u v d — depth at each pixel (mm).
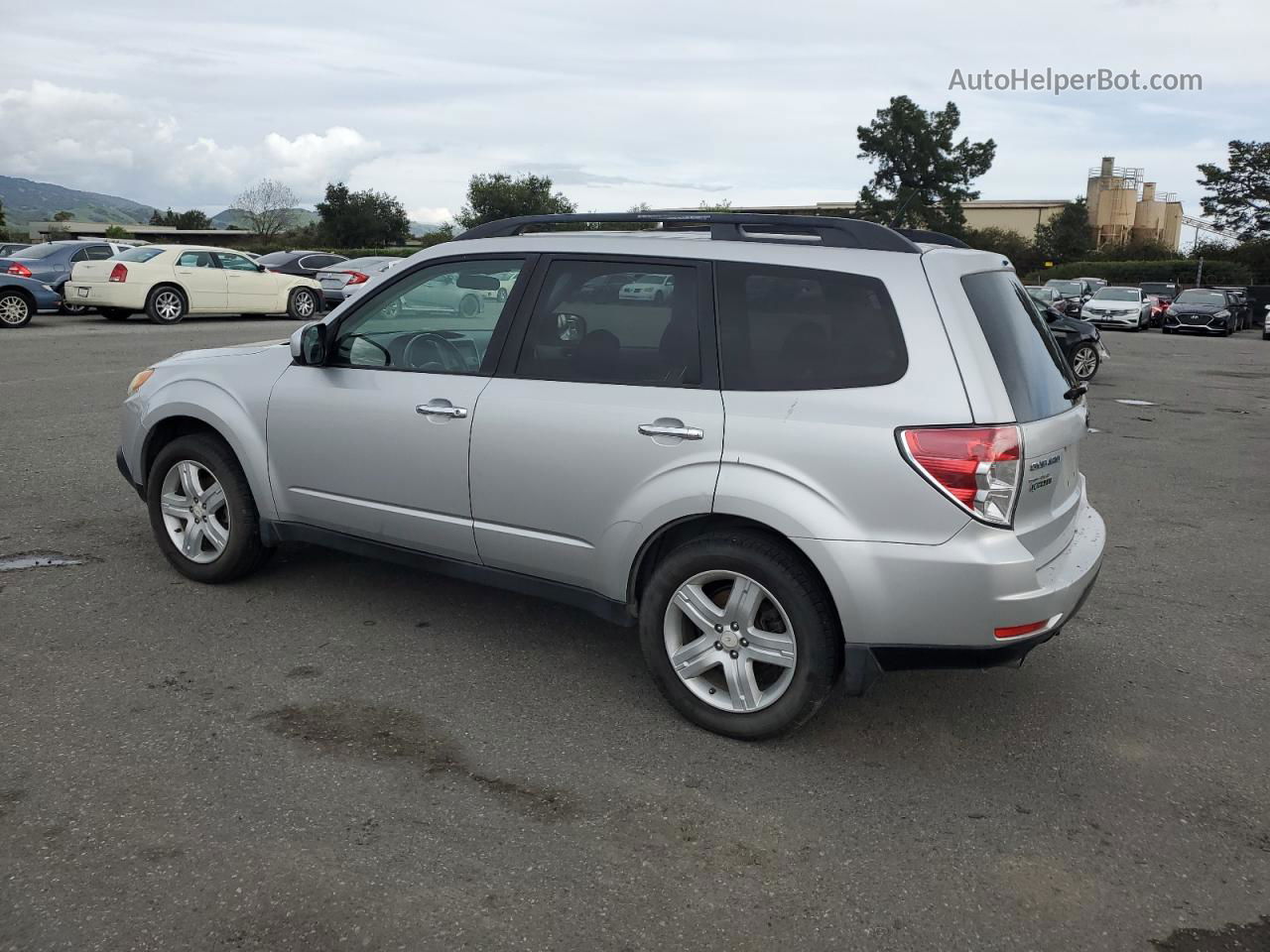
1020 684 4199
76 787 3096
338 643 4316
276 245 71312
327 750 3408
